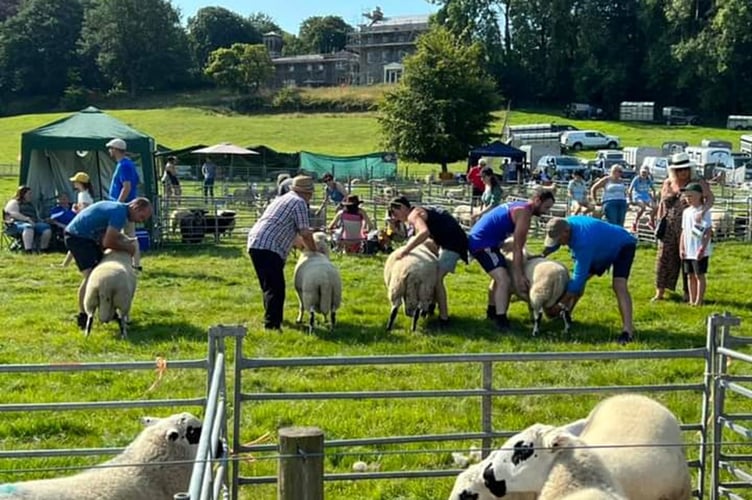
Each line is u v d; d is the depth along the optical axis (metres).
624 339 11.30
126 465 4.79
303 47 187.25
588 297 14.46
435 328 11.90
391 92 59.34
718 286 15.91
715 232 23.62
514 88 103.56
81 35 130.50
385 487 6.68
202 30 163.00
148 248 20.80
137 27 126.00
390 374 9.70
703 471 6.49
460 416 8.25
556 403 8.75
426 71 58.16
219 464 5.18
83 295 11.55
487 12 102.69
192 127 93.19
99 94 123.19
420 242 11.54
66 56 128.50
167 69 127.50
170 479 5.12
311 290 11.47
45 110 123.06
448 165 68.00
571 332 11.73
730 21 85.00
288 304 13.63
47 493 4.64
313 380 9.41
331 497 6.50
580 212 21.83
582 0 99.12
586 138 72.12
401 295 11.61
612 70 96.38
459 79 58.22
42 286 15.43
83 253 11.48
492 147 48.12
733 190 38.59
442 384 9.32
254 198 30.47
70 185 22.39
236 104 112.38
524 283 11.60
